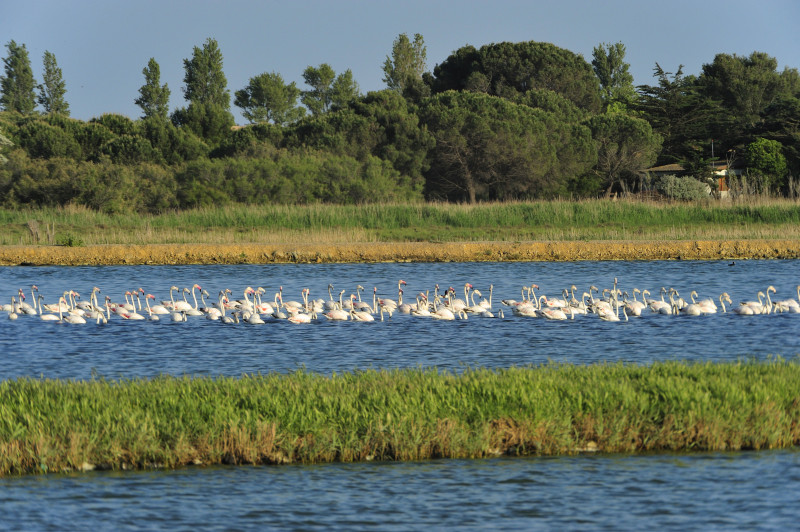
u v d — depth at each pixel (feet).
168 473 45.60
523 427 48.03
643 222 180.86
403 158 234.58
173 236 167.32
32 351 79.71
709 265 146.61
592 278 133.18
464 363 72.74
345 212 183.62
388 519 40.32
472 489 43.39
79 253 152.46
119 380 65.05
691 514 40.57
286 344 82.74
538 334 87.10
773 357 73.31
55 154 231.50
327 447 47.01
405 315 100.68
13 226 175.94
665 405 49.47
